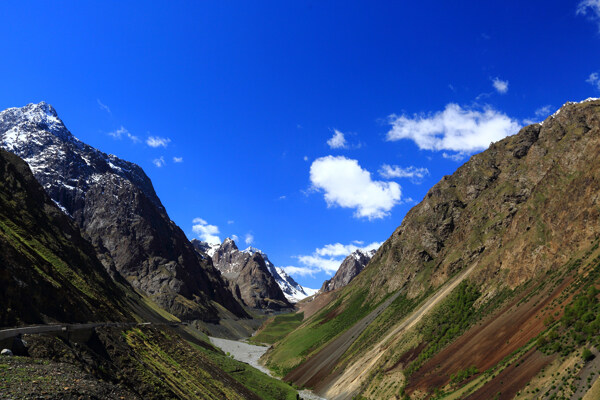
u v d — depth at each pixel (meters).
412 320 136.50
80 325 42.91
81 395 26.16
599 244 85.00
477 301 112.31
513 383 61.19
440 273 167.12
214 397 62.72
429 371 93.31
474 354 85.56
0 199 82.31
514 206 165.38
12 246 47.97
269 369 184.12
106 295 101.94
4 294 37.28
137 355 51.72
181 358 72.38
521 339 74.81
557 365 56.81
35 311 40.84
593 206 96.88
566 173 125.62
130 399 31.02
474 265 141.88
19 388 23.53
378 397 100.50
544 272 98.62
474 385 71.00
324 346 182.50
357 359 139.12
